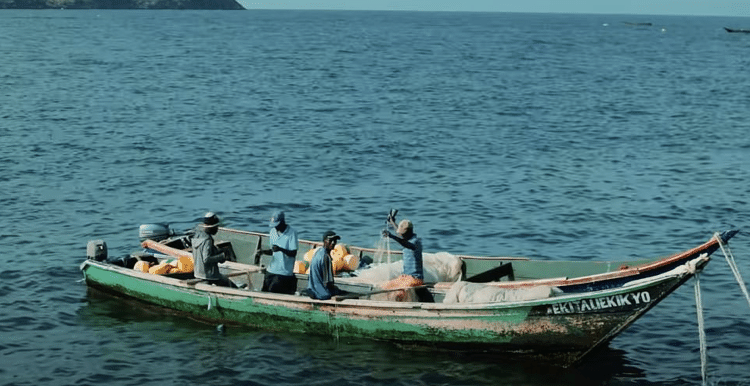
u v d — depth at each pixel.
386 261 19.33
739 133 44.19
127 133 40.84
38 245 22.86
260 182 31.17
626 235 25.05
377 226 25.72
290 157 35.75
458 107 53.50
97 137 39.56
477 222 26.27
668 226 25.98
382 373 15.23
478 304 15.30
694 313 18.16
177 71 74.94
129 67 77.75
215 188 30.12
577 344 15.28
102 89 59.34
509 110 52.50
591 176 32.94
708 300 18.95
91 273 18.98
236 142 39.03
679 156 37.34
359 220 26.34
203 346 16.36
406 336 16.09
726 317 17.92
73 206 27.22
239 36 145.62
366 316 16.16
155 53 97.62
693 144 40.56
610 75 79.38
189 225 25.47
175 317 17.86
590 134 43.38
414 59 95.62
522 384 14.88
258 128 43.34
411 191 30.06
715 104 57.25
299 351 16.11
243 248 20.34
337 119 47.19
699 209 27.92
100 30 158.25
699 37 177.62
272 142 39.19
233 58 92.38
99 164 33.59
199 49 106.94
